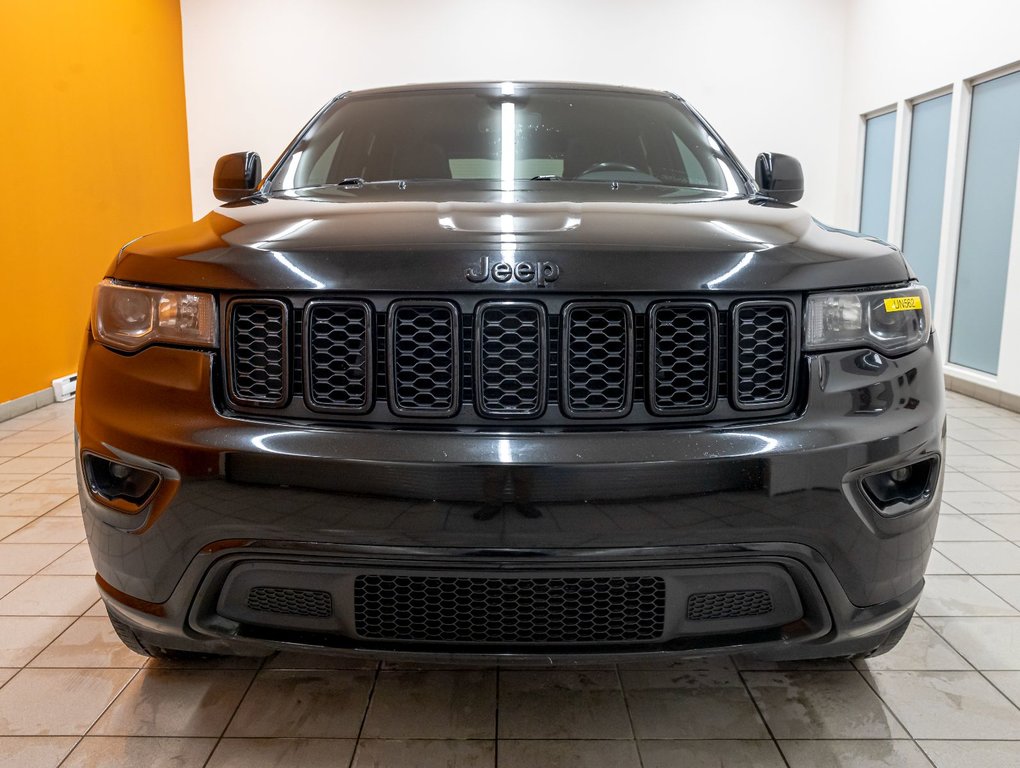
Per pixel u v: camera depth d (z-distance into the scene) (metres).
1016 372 4.39
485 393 1.21
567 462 1.16
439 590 1.24
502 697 1.60
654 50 6.86
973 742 1.46
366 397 1.22
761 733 1.49
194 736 1.47
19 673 1.69
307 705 1.57
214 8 6.69
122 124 5.58
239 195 1.96
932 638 1.85
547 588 1.23
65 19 4.82
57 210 4.69
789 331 1.25
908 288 1.36
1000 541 2.43
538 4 6.75
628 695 1.61
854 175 6.75
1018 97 4.57
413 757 1.41
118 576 1.36
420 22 6.75
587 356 1.22
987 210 4.86
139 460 1.27
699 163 2.13
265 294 1.24
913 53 5.67
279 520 1.20
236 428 1.22
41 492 2.89
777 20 6.87
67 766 1.39
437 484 1.17
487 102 2.31
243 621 1.31
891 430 1.27
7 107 4.20
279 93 6.81
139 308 1.32
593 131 2.21
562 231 1.28
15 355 4.26
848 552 1.26
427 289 1.19
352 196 1.75
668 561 1.20
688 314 1.23
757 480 1.19
